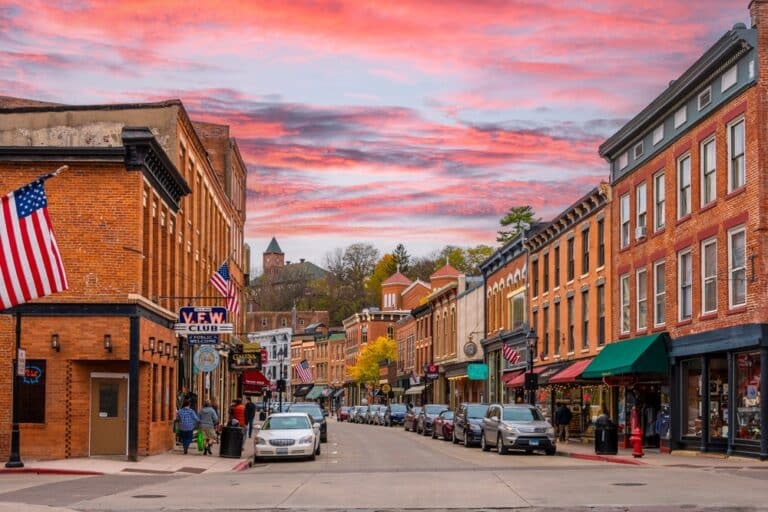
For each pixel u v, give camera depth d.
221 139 61.53
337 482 24.41
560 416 46.28
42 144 36.75
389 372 109.81
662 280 38.09
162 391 35.59
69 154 30.36
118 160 30.61
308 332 153.25
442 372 82.62
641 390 40.19
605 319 44.34
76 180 30.64
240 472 28.64
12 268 23.20
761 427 29.48
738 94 31.38
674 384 35.94
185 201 41.38
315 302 175.62
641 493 20.33
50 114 37.03
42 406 30.23
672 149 37.09
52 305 30.31
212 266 51.78
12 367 29.91
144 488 22.50
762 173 29.81
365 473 27.91
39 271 23.39
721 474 25.22
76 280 30.42
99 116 37.38
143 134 30.47
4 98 46.28
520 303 59.91
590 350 46.25
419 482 24.12
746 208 30.66
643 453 35.59
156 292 34.41
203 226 47.56
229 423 35.88
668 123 37.69
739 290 31.34
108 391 31.56
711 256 33.66
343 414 105.44
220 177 61.12
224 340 57.41
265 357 65.94
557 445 43.16
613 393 42.69
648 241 39.34
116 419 31.52
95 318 30.39
